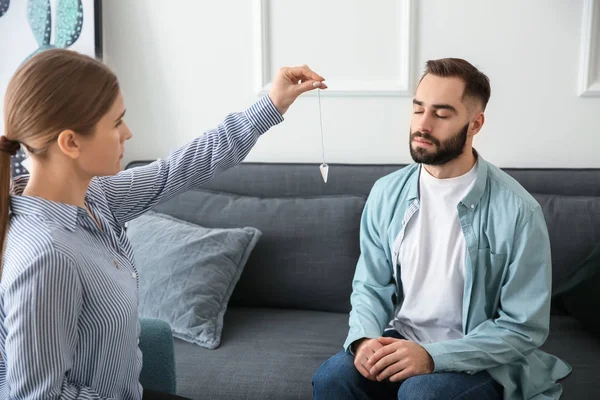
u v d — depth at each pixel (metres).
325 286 2.16
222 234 2.12
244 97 2.47
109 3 2.48
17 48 2.54
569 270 2.05
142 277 2.05
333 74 2.39
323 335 1.97
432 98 1.59
